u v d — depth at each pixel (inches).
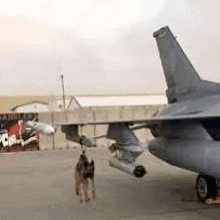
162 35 407.2
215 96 319.3
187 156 304.2
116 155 330.0
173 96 398.9
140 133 983.6
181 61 376.8
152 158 700.0
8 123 886.4
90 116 957.8
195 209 287.6
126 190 378.0
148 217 268.7
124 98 1910.7
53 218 279.1
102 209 300.0
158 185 400.8
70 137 323.3
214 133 287.9
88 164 331.3
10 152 881.5
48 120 917.2
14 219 281.6
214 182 300.7
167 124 351.9
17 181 472.4
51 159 720.3
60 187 417.1
